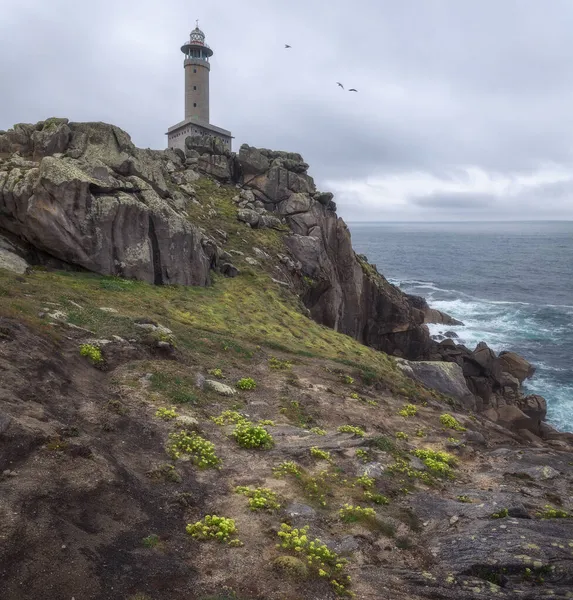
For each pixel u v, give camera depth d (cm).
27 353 1698
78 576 853
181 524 1154
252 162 7419
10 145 4303
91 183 3662
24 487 1020
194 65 9844
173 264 4228
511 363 6169
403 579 1088
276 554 1090
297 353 3556
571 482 1995
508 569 1105
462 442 2425
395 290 7688
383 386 3269
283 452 1725
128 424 1605
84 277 3544
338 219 7194
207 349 2922
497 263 19838
